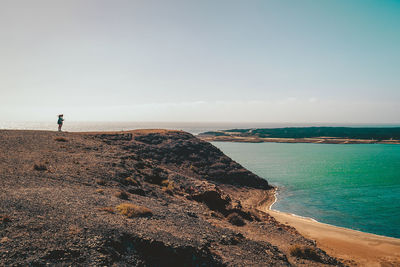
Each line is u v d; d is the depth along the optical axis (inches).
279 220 1349.7
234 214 938.1
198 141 2972.4
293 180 2677.2
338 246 1028.5
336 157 4685.0
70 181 735.1
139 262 373.7
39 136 1385.3
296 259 649.6
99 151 1328.7
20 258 293.4
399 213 1573.6
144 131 3016.7
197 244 480.1
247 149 6323.8
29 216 404.2
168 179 1264.8
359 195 2050.9
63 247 338.6
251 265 497.0
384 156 4835.1
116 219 485.4
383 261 895.1
